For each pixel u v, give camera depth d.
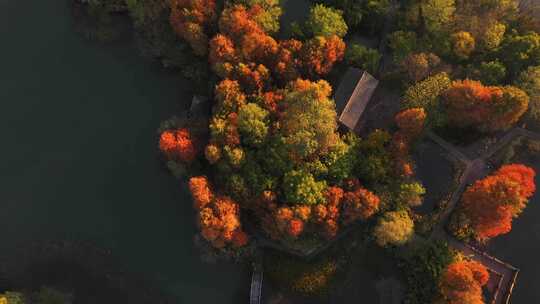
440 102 103.31
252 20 105.62
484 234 101.38
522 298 105.31
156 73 118.62
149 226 112.31
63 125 116.88
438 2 106.06
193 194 98.19
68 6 121.62
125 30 120.19
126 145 115.94
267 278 107.19
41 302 103.94
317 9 108.25
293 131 98.69
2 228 111.69
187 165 106.12
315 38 104.19
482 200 97.19
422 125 101.56
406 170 100.75
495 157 109.38
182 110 116.38
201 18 106.44
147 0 112.69
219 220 96.00
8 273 109.69
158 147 115.00
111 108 117.81
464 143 109.94
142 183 114.19
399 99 111.38
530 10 111.00
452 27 108.81
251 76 103.19
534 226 108.25
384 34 116.06
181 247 111.12
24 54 120.06
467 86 98.56
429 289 103.06
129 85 118.81
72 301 108.50
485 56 109.19
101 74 119.50
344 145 101.12
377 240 102.62
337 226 100.56
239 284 108.88
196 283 109.56
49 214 112.56
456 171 108.69
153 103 117.69
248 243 106.31
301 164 100.00
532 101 103.56
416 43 110.06
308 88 98.44
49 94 118.38
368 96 108.25
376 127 109.69
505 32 110.44
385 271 106.81
